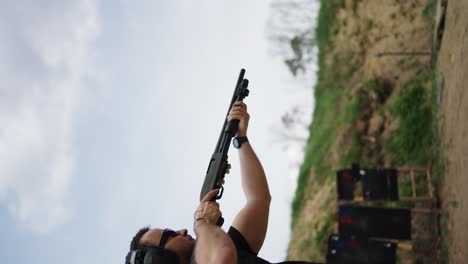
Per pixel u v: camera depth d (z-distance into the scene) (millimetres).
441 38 6758
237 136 2469
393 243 6566
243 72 2682
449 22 6078
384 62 10172
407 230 6582
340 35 12508
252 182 2365
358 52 11492
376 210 6711
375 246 6598
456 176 5562
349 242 6695
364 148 9797
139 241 2064
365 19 11336
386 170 7012
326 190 10656
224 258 1768
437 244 6504
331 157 11016
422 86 8672
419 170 7066
